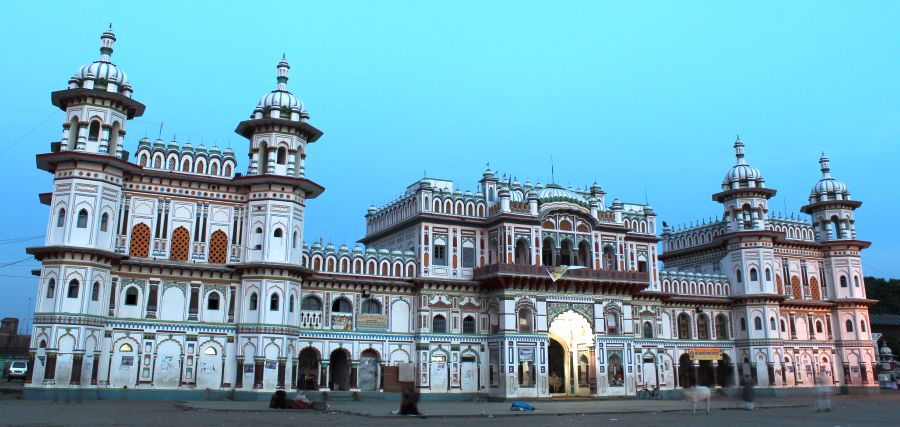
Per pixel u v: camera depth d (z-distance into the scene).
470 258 44.84
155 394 35.06
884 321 69.56
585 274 45.22
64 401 30.56
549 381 46.03
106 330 34.78
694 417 25.95
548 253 47.25
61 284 32.53
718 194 54.88
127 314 35.53
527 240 44.59
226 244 37.72
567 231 46.47
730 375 52.81
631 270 49.44
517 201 47.34
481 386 43.56
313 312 40.25
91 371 33.34
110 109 34.94
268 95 39.41
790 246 55.34
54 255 32.88
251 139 39.16
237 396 35.56
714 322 53.09
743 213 54.47
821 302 55.12
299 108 39.59
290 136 38.81
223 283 37.53
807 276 55.62
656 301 50.84
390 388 41.25
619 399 43.72
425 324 42.62
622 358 46.19
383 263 42.59
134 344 35.41
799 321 54.50
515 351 42.62
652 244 51.22
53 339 31.92
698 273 53.88
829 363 54.72
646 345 49.81
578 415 27.67
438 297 43.44
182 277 36.88
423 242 43.38
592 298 46.09
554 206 45.84
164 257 36.47
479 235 45.44
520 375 42.50
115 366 34.81
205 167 38.00
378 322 41.94
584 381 45.66
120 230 35.75
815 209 57.84
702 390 27.91
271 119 38.00
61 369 31.95
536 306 43.97
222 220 37.88
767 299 52.00
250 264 36.53
